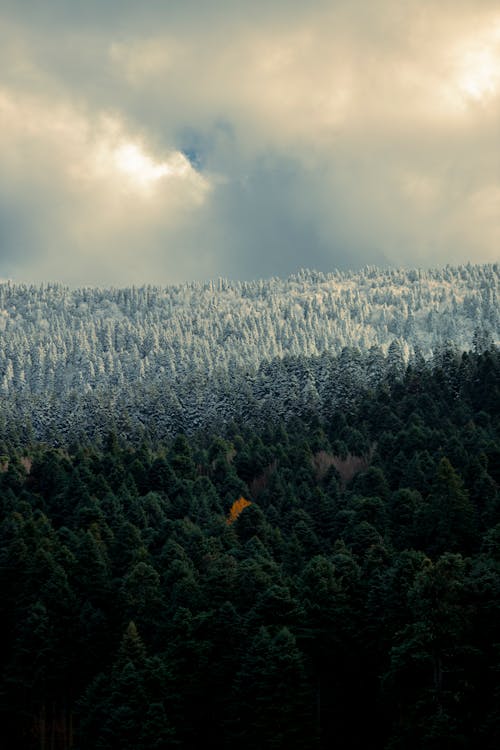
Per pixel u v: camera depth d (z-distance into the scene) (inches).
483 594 4352.9
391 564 5925.2
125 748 4559.5
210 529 7470.5
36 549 6712.6
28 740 5703.7
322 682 5137.8
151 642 5649.6
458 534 6151.6
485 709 4254.4
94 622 5836.6
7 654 6215.6
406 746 4254.4
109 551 7071.9
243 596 5634.8
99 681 5201.8
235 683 4813.0
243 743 4746.6
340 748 5064.0
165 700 4884.4
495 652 4271.7
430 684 4298.7
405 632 4291.3
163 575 6309.1
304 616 5128.0
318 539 7288.4
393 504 7258.9
